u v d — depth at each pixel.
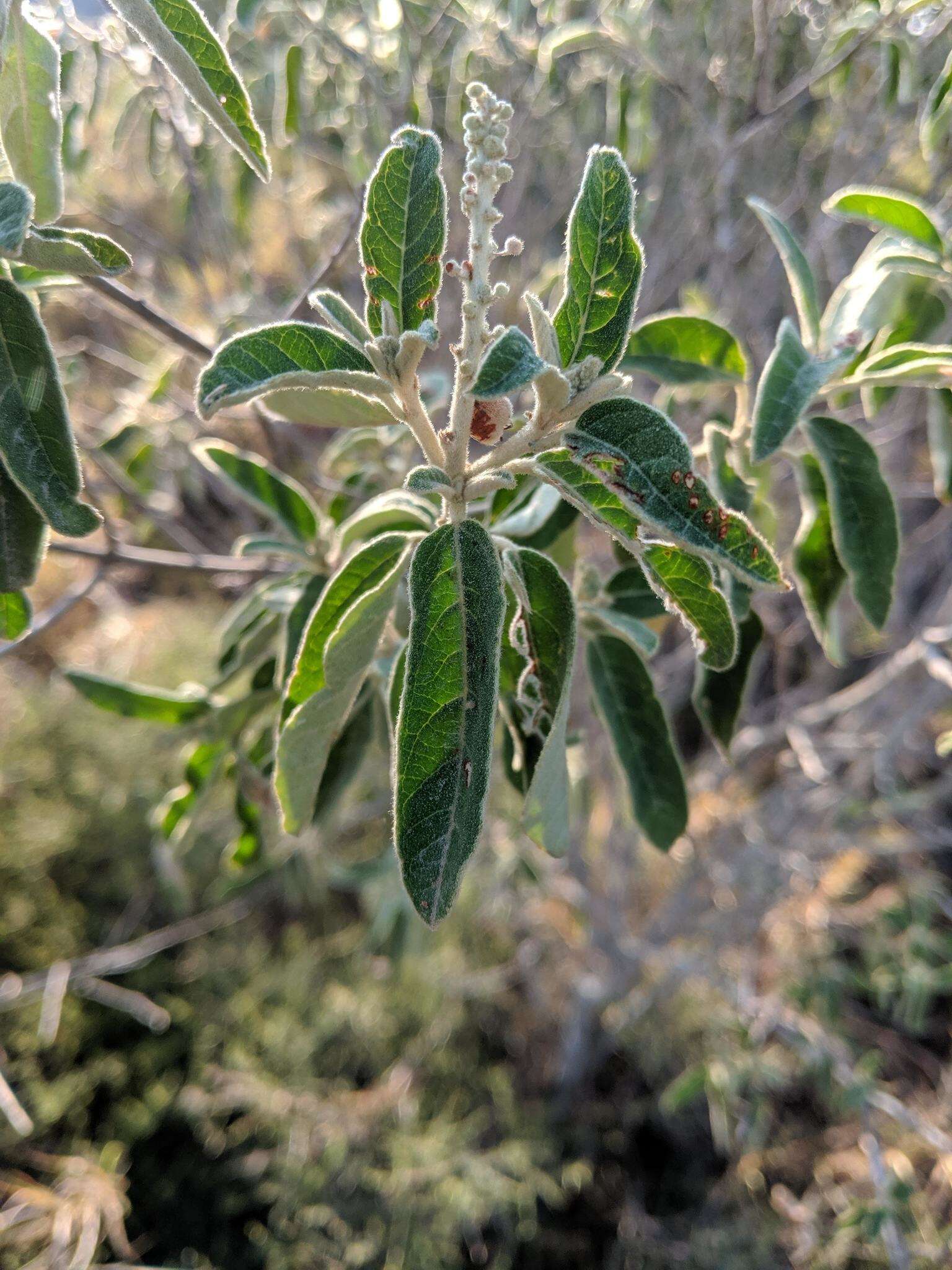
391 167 0.79
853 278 1.10
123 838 3.61
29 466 0.76
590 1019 3.22
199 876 3.58
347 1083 3.24
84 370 2.13
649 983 3.21
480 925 3.54
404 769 0.69
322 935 3.80
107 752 3.68
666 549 0.83
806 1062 2.61
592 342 0.76
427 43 1.95
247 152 0.84
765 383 0.93
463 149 2.22
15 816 3.53
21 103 0.86
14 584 0.85
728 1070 2.60
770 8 1.82
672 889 3.26
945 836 3.01
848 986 3.25
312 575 1.38
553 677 0.88
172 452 2.28
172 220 2.67
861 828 3.23
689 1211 3.14
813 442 1.08
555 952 3.49
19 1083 3.01
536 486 1.18
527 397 2.05
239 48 1.97
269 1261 2.89
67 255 0.72
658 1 2.21
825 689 3.43
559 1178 3.15
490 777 0.65
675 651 3.13
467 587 0.73
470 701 0.70
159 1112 3.12
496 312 2.51
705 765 3.49
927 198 2.08
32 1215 2.69
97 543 2.13
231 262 2.41
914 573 3.11
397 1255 2.79
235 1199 3.04
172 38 0.76
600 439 0.70
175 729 3.07
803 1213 2.51
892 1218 2.05
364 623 0.86
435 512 1.08
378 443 1.62
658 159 2.39
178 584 4.39
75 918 3.48
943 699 2.76
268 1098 2.96
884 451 2.64
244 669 1.49
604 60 2.28
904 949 2.81
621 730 1.22
